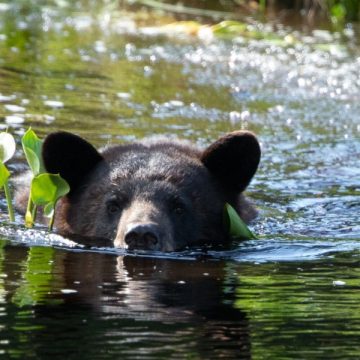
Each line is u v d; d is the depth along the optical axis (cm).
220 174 1262
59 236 1184
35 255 1085
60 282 972
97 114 1703
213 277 1018
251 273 1042
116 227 1167
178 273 1030
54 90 1848
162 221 1136
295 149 1619
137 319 855
